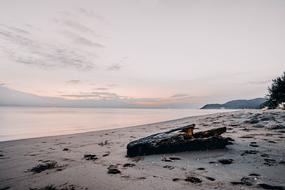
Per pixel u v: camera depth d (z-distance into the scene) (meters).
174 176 5.21
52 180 5.30
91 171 5.93
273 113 18.20
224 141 7.84
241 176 4.96
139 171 5.75
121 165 6.46
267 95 27.81
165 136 8.02
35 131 18.95
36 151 9.28
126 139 12.03
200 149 7.78
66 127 22.88
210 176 5.09
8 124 26.20
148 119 36.81
